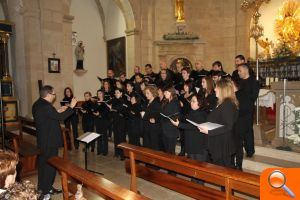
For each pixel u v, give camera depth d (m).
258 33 10.86
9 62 10.32
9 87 9.54
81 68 13.85
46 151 4.11
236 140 4.26
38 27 9.28
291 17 11.04
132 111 5.89
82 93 14.17
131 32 12.45
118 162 6.05
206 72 6.62
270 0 11.59
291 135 4.92
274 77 9.09
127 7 12.35
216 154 3.47
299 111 4.79
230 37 12.27
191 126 3.98
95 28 14.62
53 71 9.61
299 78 8.54
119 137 6.34
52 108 4.12
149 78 6.88
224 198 2.91
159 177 3.62
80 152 6.96
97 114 6.61
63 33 10.31
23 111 9.63
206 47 12.70
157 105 5.06
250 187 2.50
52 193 4.35
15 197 1.72
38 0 9.23
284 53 10.45
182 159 3.14
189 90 5.28
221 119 3.42
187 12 12.90
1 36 9.41
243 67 4.57
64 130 5.93
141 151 3.58
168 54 12.70
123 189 2.37
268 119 7.23
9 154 2.04
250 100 4.50
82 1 14.04
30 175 5.19
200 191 3.14
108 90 7.29
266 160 4.80
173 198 4.09
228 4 12.25
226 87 3.47
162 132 4.86
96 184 2.49
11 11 9.95
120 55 13.84
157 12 12.85
